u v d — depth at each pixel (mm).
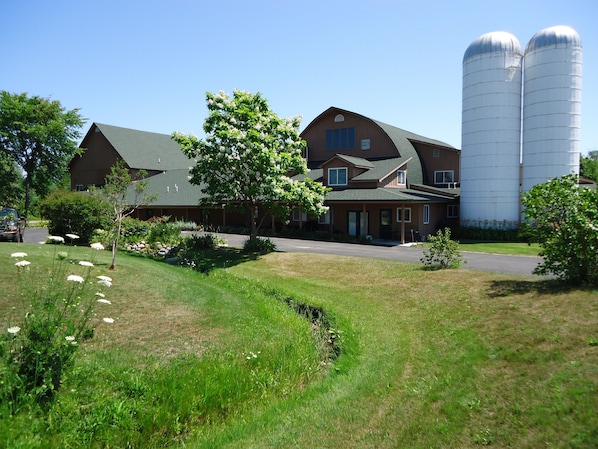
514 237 25281
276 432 4758
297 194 17375
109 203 14227
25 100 41469
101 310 7801
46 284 8320
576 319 6598
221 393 5379
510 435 4164
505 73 26031
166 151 47250
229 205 19266
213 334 7363
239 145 16344
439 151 33969
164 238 20266
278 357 6695
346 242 24672
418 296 10344
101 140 44188
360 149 33375
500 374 5520
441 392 5387
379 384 5957
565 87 25031
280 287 12484
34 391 4422
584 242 8562
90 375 5152
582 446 3711
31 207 48000
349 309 10164
